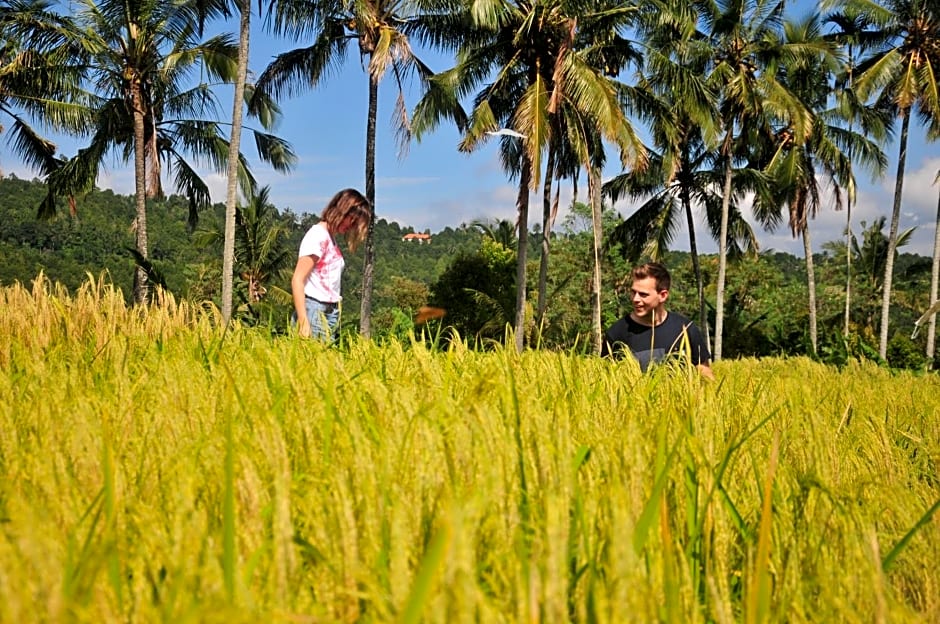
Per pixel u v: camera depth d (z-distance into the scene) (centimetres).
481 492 112
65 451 137
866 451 220
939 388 518
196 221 2723
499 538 111
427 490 120
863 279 5019
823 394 335
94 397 178
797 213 3309
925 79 2692
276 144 2547
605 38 2238
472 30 2280
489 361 259
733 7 2630
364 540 108
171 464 135
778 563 127
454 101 2423
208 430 158
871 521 144
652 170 3073
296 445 152
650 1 2192
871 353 2081
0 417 167
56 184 2461
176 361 239
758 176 3033
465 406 153
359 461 124
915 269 4825
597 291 2320
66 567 92
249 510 113
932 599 132
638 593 93
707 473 144
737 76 2653
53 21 2138
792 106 2641
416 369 244
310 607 97
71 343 370
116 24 2227
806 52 2692
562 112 2264
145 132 2430
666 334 443
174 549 98
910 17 2736
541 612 92
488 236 3566
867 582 114
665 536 109
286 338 328
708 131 2367
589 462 140
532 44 2197
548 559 90
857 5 2750
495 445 131
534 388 211
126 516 116
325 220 527
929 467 243
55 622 78
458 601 79
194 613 73
